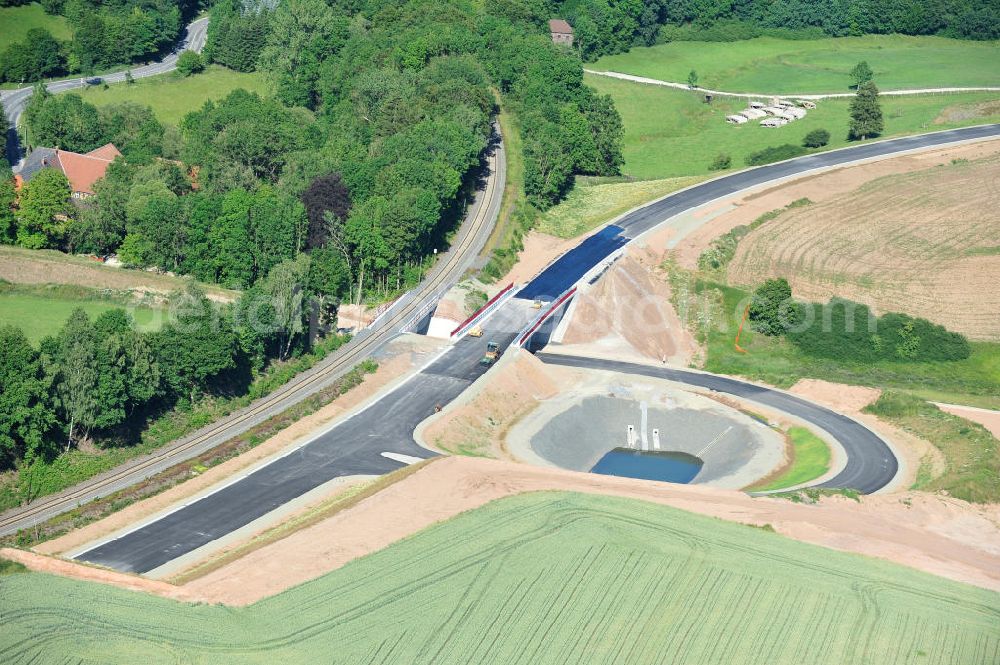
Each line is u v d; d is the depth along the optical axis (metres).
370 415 177.25
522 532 139.75
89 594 127.19
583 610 125.62
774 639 122.31
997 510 157.75
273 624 123.06
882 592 131.75
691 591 129.50
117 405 162.62
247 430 170.88
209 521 146.25
